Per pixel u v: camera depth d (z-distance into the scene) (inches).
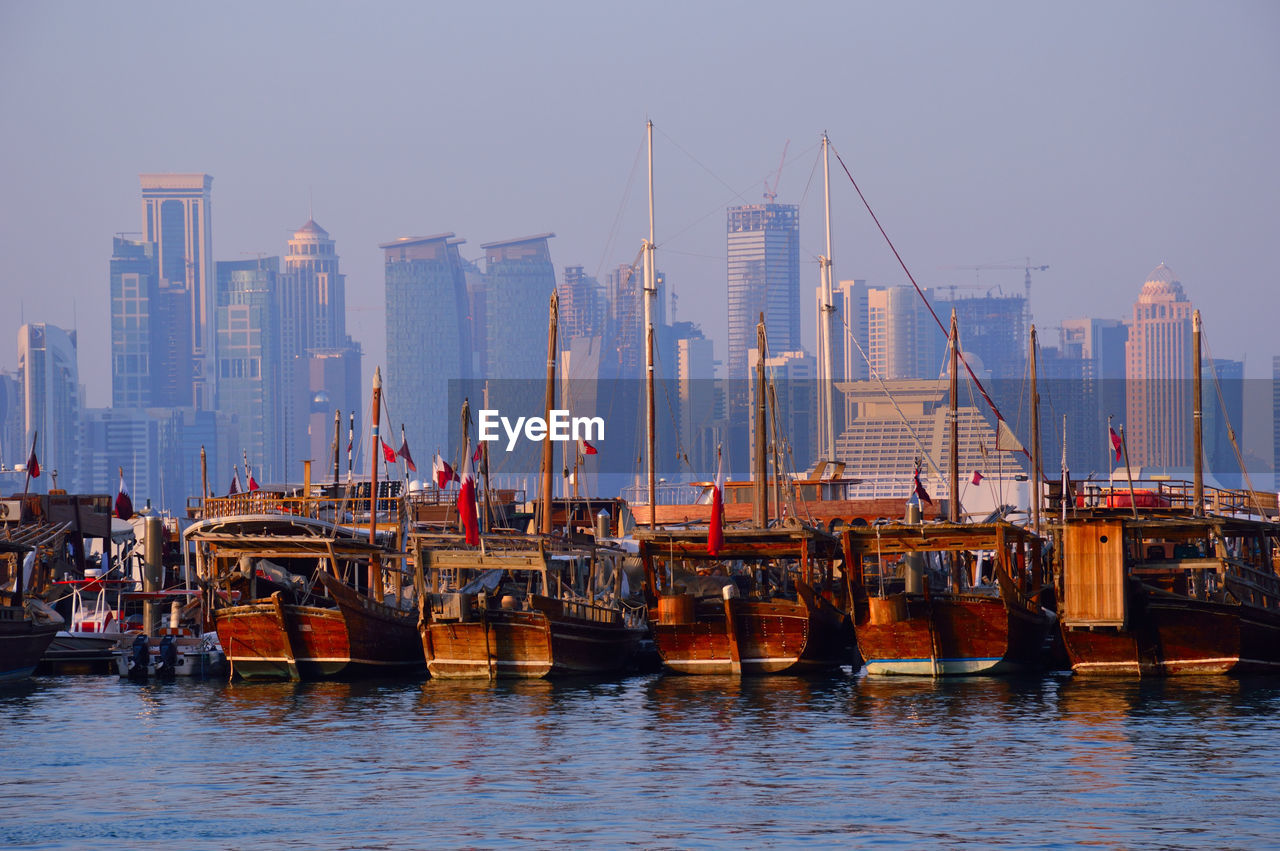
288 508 6943.9
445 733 4584.2
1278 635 5546.3
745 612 5826.8
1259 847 3107.8
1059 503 6407.5
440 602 5787.4
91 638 6968.5
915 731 4468.5
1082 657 5605.3
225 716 5049.2
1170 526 5393.7
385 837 3277.6
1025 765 3914.9
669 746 4301.2
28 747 4478.3
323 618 5816.9
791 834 3250.5
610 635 6141.7
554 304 6904.5
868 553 5792.3
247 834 3319.4
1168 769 3828.7
